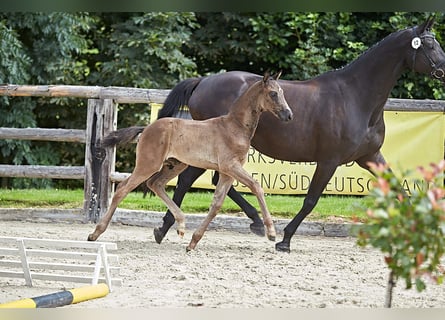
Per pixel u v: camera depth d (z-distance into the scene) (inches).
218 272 362.3
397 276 226.4
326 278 354.6
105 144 426.9
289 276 357.4
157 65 775.1
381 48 437.1
